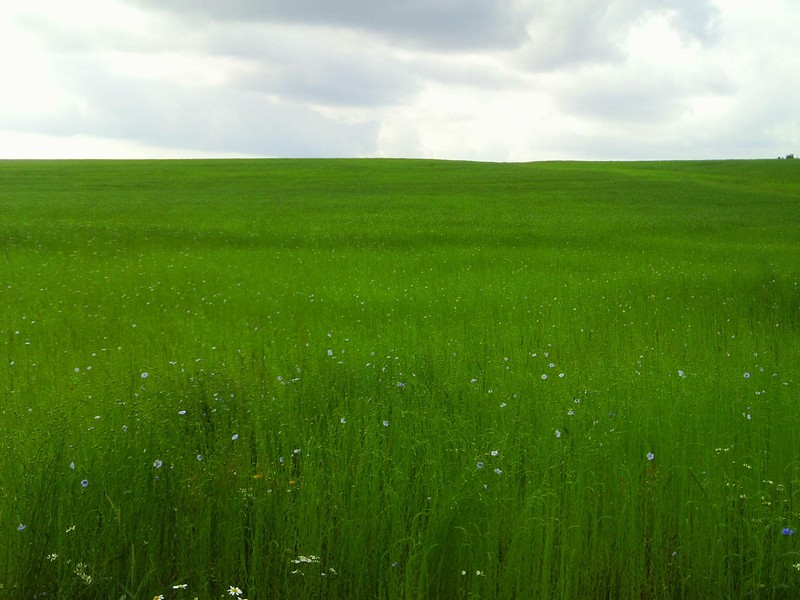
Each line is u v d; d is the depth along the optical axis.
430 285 16.14
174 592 4.24
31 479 4.69
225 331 10.49
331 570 4.32
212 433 6.13
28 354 8.98
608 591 4.50
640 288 15.56
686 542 4.64
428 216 35.50
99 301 13.56
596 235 29.02
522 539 4.40
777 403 6.51
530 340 9.88
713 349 9.37
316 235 27.91
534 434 5.92
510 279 17.20
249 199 43.09
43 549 4.33
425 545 4.41
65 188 49.09
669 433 5.83
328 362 7.98
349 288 15.45
